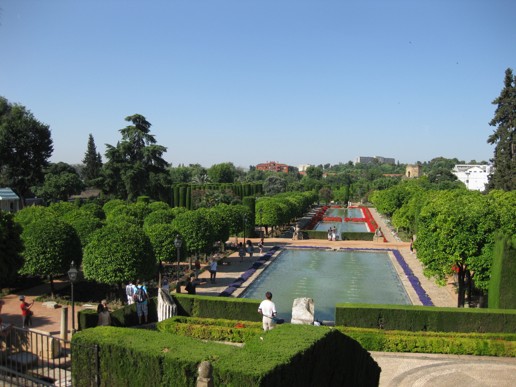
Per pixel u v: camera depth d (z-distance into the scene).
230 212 40.72
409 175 172.75
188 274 30.08
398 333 15.86
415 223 40.28
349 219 71.12
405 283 27.81
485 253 19.58
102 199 62.38
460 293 21.16
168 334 8.46
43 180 66.56
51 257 22.69
